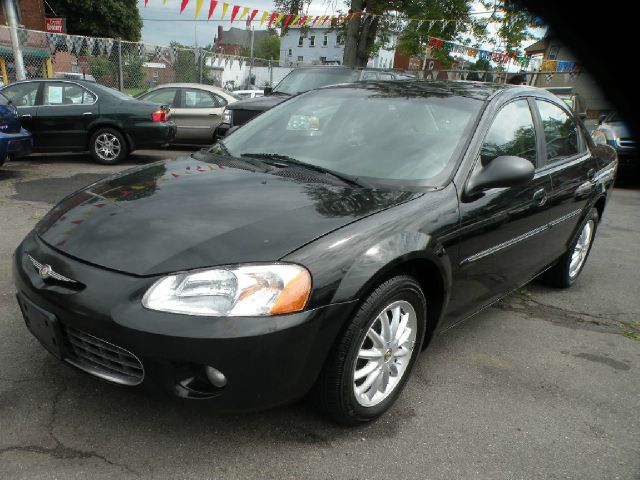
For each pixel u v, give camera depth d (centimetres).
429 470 210
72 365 211
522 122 330
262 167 285
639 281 475
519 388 278
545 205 331
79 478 191
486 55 1762
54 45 1205
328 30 1928
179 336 183
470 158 276
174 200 238
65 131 845
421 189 258
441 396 264
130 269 198
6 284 350
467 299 285
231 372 188
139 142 872
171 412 230
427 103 310
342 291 202
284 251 200
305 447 216
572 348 332
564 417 254
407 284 230
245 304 188
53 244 222
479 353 314
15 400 230
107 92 869
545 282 441
